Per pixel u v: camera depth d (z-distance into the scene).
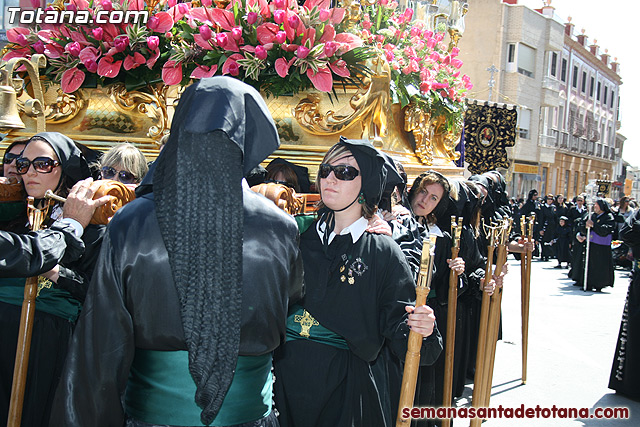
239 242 1.68
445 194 3.90
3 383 2.61
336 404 2.48
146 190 1.84
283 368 2.51
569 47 36.78
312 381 2.46
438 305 4.02
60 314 2.65
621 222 12.52
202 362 1.65
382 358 2.72
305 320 2.52
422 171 4.17
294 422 2.50
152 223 1.69
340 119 3.10
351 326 2.44
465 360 4.90
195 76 3.06
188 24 3.13
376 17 4.07
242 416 1.77
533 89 31.62
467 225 4.34
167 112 3.32
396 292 2.45
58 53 3.26
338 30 3.14
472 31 29.05
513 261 17.89
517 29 29.45
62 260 2.17
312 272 2.50
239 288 1.68
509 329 7.98
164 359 1.73
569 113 38.59
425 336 2.31
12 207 2.79
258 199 1.82
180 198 1.66
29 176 2.61
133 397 1.77
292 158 3.10
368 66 3.05
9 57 3.33
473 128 8.44
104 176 2.82
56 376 2.62
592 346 7.14
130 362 1.70
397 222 3.09
